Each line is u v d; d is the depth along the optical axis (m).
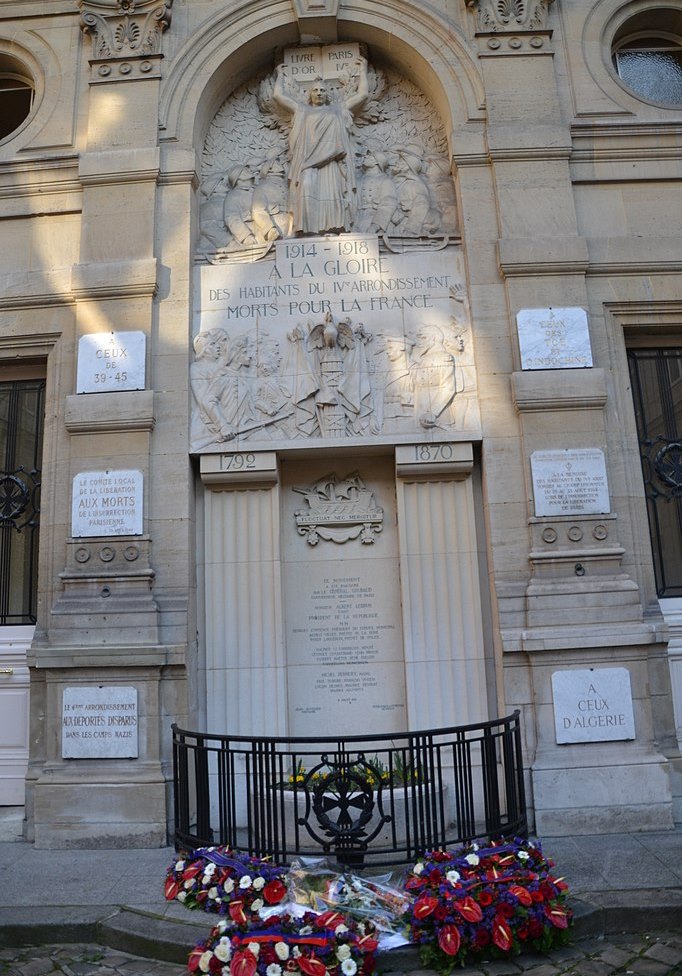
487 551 7.74
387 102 9.12
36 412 8.52
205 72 8.68
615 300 8.08
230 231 8.65
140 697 7.21
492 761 5.80
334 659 7.92
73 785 7.04
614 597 7.25
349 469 8.22
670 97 9.18
